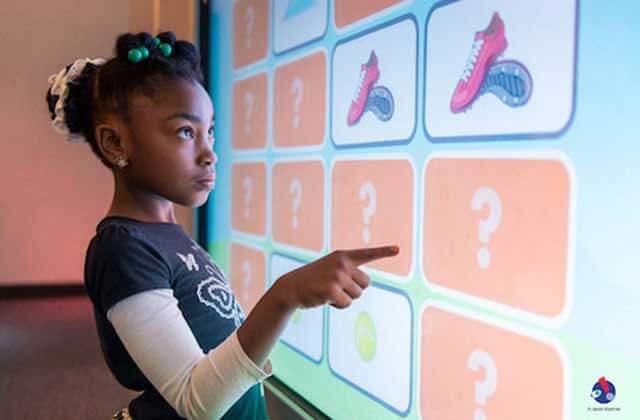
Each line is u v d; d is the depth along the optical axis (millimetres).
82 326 2930
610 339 694
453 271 943
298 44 1407
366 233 1167
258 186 1631
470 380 916
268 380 1552
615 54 674
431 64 974
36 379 2160
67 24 3625
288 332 1494
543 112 771
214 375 584
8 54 3582
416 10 1007
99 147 727
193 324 695
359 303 1203
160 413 695
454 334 947
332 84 1270
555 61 751
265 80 1579
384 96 1102
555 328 768
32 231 3758
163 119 682
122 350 695
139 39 710
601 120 692
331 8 1266
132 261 640
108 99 701
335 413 1290
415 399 1039
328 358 1314
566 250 747
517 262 823
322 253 1320
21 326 2922
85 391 2045
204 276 723
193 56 766
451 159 938
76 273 3861
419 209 1019
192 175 700
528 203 800
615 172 678
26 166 3711
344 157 1235
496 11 840
